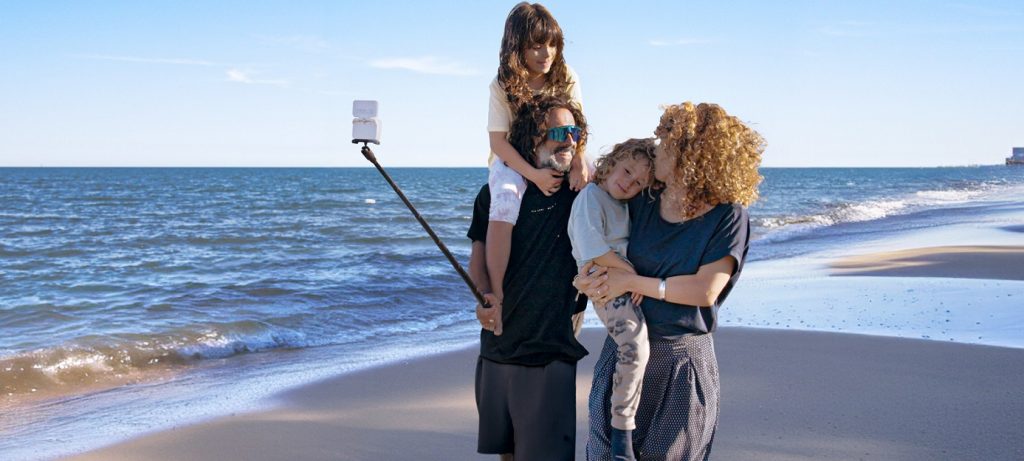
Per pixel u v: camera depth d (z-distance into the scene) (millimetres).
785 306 9375
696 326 2812
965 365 6285
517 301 3133
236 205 43031
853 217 27750
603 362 2986
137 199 49406
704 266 2758
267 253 18984
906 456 4375
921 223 23578
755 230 23609
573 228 2906
